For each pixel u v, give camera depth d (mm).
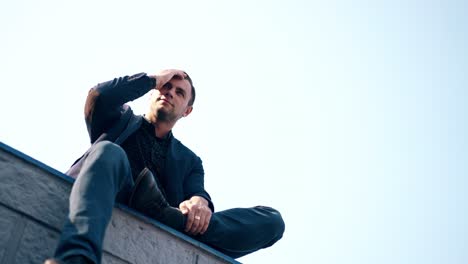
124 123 4902
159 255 4188
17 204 3729
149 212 4328
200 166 5363
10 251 3562
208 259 4457
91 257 3189
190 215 4555
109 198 3611
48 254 3705
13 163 3842
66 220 3541
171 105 5133
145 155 4953
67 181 4043
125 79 4793
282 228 5125
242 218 4902
